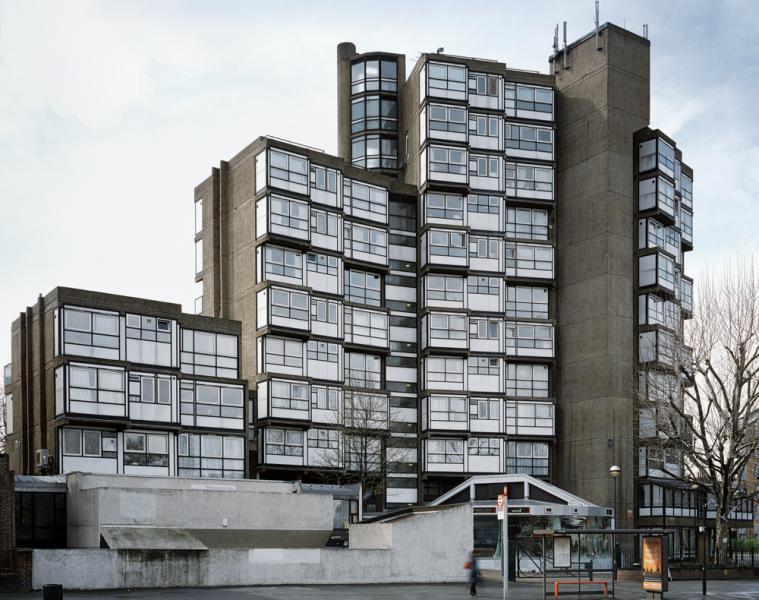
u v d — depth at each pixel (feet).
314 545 130.62
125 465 156.35
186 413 166.40
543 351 217.97
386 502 202.80
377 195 212.02
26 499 124.16
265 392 179.93
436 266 209.87
